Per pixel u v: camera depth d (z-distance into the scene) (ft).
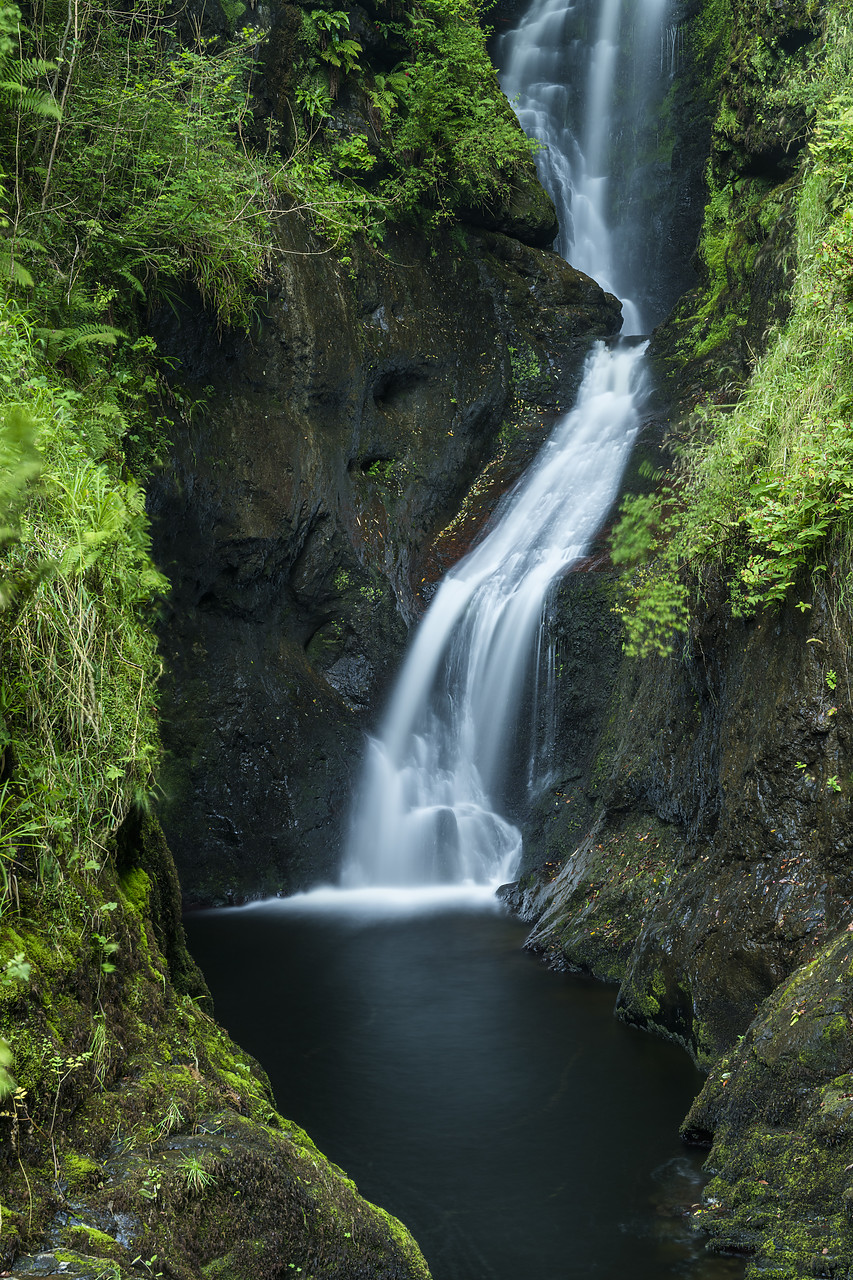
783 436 21.68
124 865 14.52
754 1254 14.79
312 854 37.14
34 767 11.68
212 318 34.60
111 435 21.65
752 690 21.68
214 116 30.45
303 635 40.47
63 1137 10.16
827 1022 16.29
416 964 28.50
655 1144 18.52
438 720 39.96
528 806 36.70
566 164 69.82
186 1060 12.72
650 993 23.39
